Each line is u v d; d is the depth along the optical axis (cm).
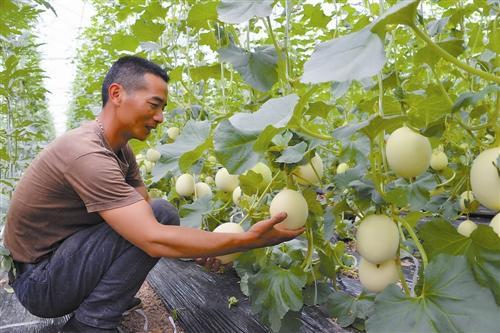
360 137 161
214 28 190
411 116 140
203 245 133
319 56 86
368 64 77
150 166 343
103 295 167
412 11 78
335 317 180
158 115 165
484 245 112
